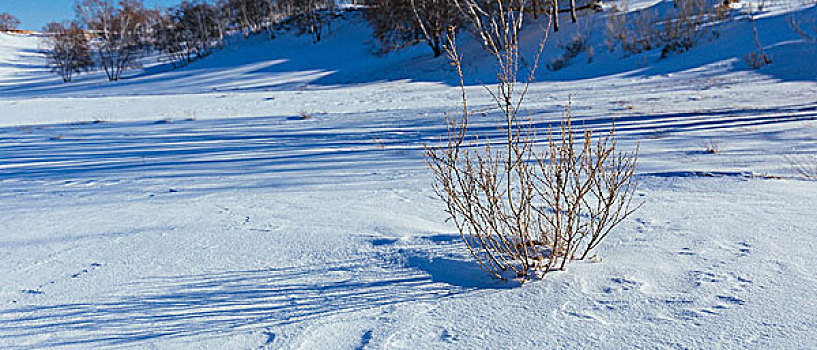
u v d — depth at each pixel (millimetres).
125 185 5645
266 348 1900
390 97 18297
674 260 2473
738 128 7512
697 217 3146
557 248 2703
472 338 1883
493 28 2605
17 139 11758
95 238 3453
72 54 68750
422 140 8352
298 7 65000
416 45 42562
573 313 2020
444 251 2826
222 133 11234
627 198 3814
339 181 5227
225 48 67250
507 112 2607
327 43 55969
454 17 32469
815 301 1931
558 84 18719
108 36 86125
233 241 3225
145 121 14547
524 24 32875
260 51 58375
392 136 9219
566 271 2455
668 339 1771
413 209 3906
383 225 3420
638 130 8000
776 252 2439
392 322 2047
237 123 13125
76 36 77812
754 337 1734
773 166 4723
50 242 3406
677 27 22312
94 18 94312
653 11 26734
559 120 9742
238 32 78812
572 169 2625
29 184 6043
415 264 2680
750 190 3742
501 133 8422
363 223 3502
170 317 2189
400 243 3012
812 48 16266
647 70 19375
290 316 2150
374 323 2049
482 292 2295
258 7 71938
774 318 1841
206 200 4586
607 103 12180
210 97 21141
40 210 4484
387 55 42156
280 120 13414
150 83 45969
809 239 2566
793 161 4871
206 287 2498
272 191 4871
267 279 2570
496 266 2578
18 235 3629
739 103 10531
